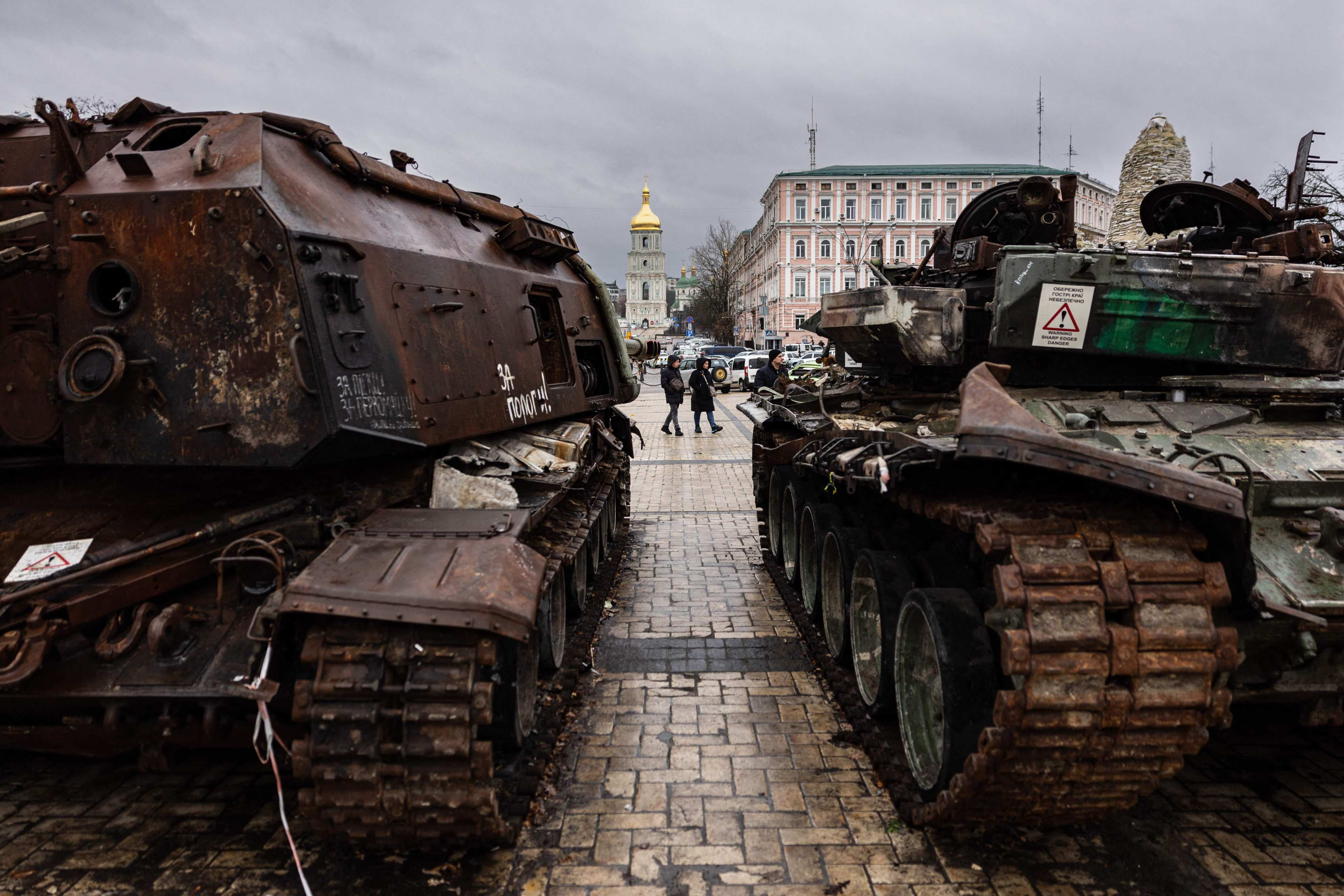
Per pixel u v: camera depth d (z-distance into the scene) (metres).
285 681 3.40
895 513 5.42
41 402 3.93
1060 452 2.96
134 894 3.51
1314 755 4.69
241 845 3.86
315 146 4.54
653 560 9.09
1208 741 4.75
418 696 3.04
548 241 6.61
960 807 3.54
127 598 3.38
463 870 3.67
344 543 3.44
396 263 4.43
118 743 3.62
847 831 3.95
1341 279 4.64
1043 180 5.91
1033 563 3.11
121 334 3.76
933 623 3.74
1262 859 3.71
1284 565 3.37
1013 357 5.13
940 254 7.05
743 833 3.95
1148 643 3.03
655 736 4.95
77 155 4.22
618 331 8.76
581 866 3.70
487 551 3.34
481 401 4.99
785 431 8.60
